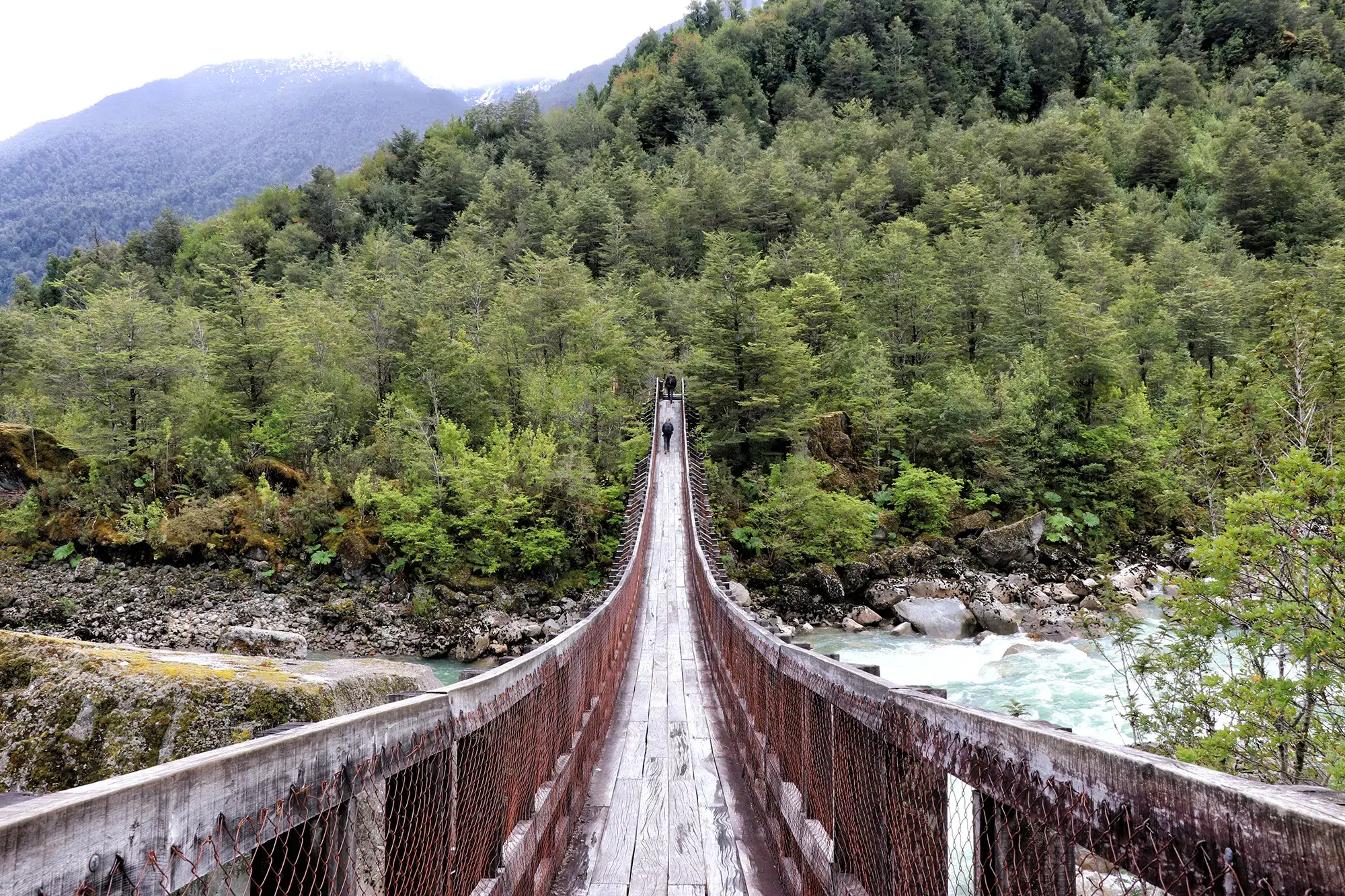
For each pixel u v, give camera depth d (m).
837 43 131.50
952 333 46.66
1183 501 21.09
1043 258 55.06
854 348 43.22
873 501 34.97
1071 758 1.26
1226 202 78.38
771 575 31.14
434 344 38.84
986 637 25.56
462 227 84.00
